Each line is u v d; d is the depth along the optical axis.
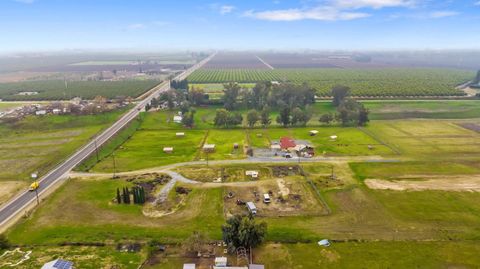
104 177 98.31
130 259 60.62
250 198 84.94
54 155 115.56
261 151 122.44
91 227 70.94
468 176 96.56
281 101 194.50
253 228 62.31
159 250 63.44
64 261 57.03
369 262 59.25
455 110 186.62
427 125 156.00
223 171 103.00
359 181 94.12
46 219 73.88
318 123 165.38
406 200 82.19
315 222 73.00
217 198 84.88
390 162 108.56
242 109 199.50
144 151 123.69
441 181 93.31
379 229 69.81
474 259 59.66
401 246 63.78
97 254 61.91
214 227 71.38
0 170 102.25
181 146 129.62
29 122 155.25
